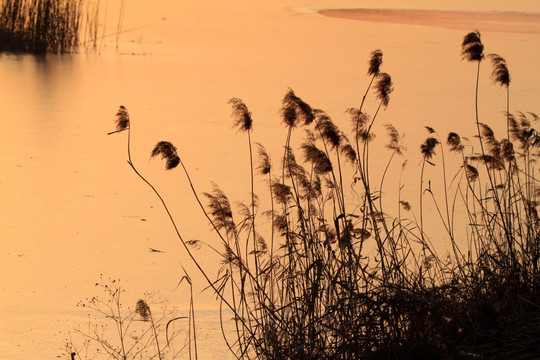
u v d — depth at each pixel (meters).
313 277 12.19
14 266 20.91
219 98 46.25
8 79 48.69
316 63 61.84
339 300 11.63
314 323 11.74
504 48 70.44
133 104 43.44
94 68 55.03
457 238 22.84
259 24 86.00
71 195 27.38
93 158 32.19
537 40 77.19
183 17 87.81
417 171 31.62
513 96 49.34
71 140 34.72
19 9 60.03
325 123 13.13
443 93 50.06
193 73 55.06
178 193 28.17
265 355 11.80
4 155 31.89
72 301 18.70
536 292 12.96
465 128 40.06
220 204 12.55
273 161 32.50
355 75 56.50
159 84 50.00
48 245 22.64
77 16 67.94
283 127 39.22
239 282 19.89
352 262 12.26
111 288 19.50
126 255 22.03
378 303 11.54
